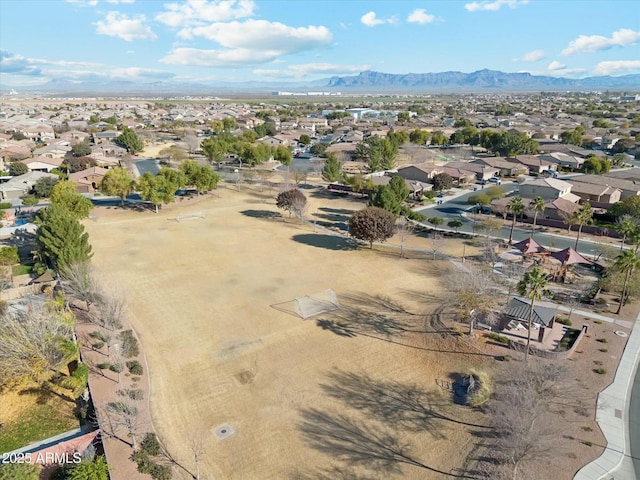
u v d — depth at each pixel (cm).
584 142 18212
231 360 4419
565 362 4356
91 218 9331
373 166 14088
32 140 18700
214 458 3225
